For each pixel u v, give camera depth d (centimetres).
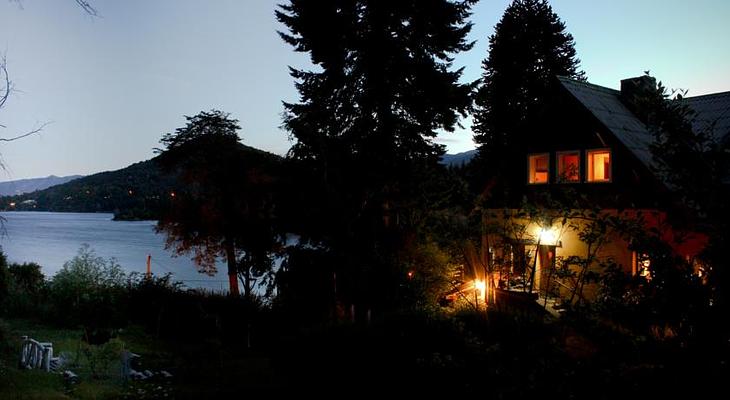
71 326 1953
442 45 2556
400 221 2058
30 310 2131
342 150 2317
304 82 2639
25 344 1347
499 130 4084
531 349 685
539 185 2133
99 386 1158
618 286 516
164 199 3041
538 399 614
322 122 2569
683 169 499
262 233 2572
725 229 468
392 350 1131
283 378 1240
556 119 2103
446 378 842
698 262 491
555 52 4241
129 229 17388
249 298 2248
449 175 1516
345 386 1064
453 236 1159
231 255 2788
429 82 2458
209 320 1941
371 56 2433
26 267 2717
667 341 482
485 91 2744
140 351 1652
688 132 506
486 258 1126
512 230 1007
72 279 2148
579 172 2009
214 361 1523
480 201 1196
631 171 1839
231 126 3036
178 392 1137
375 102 2470
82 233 14688
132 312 2170
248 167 2825
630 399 502
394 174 2172
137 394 1116
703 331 462
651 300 482
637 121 2122
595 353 564
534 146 2172
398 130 2498
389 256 1941
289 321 2100
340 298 2059
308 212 2198
